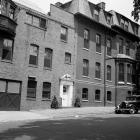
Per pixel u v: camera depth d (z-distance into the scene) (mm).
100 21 29953
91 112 20422
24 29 21266
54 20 24094
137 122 14008
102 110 22906
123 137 9086
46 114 17906
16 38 20531
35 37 22094
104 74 29406
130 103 21719
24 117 15703
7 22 18891
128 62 32250
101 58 29344
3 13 18891
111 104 29766
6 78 19406
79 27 26891
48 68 22828
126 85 31719
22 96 20469
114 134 9719
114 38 32062
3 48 19609
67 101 24609
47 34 23203
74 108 23312
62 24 24891
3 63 19375
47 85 22781
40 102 21797
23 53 20938
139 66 34406
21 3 23500
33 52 21969
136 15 9891
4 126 11664
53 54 23500
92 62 27891
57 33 24234
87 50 27391
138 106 22266
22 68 20703
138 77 34281
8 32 19172
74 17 26578
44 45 22781
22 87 20547
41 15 22922
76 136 9094
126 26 35094
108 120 14953
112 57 31094
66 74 24312
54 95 23016
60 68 23969
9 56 20016
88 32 28219
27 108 20703
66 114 18203
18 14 20891
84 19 27562
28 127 11312
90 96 26969
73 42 25812
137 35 36875
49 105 22516
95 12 29828
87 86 26734
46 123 12953
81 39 26875
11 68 19875
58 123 12977
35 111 19672
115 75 31281
